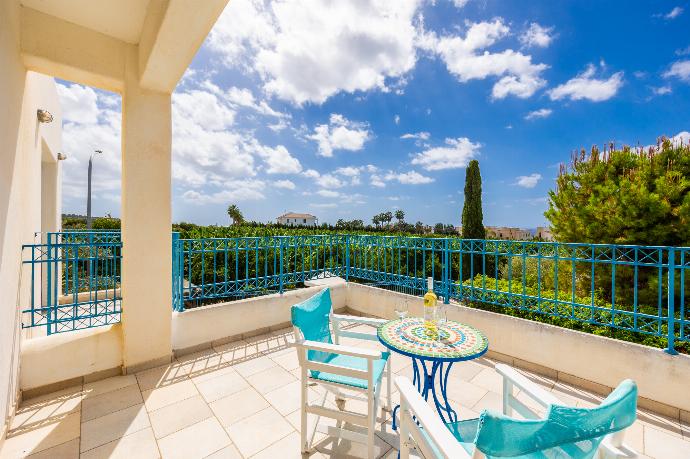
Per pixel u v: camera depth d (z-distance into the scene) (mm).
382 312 5152
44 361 3031
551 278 6250
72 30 3199
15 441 2355
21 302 3006
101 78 3412
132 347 3457
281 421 2617
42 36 3033
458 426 1683
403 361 3738
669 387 2646
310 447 2270
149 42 2990
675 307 4695
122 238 3545
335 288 5617
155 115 3643
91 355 3283
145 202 3553
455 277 9047
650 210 4680
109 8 3033
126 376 3383
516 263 7789
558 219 6074
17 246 2855
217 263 7562
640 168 5125
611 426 1014
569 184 5969
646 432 2455
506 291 4156
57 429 2504
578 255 5602
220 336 4207
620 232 5141
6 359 2404
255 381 3289
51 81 5785
